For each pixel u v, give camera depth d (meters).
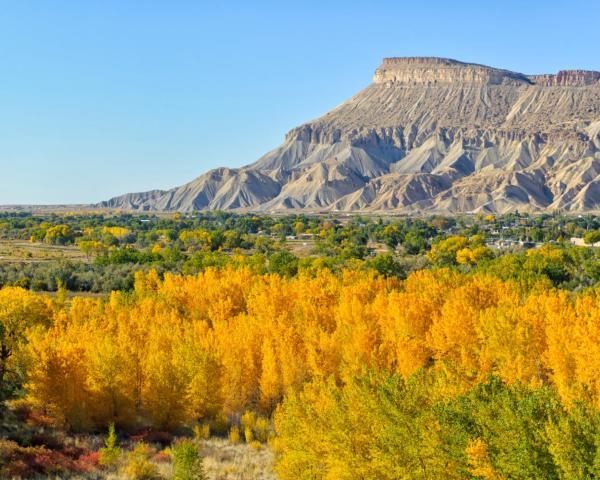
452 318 69.12
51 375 57.16
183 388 60.38
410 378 40.19
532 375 58.56
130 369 60.25
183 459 43.47
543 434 30.66
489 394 37.00
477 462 31.75
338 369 64.25
